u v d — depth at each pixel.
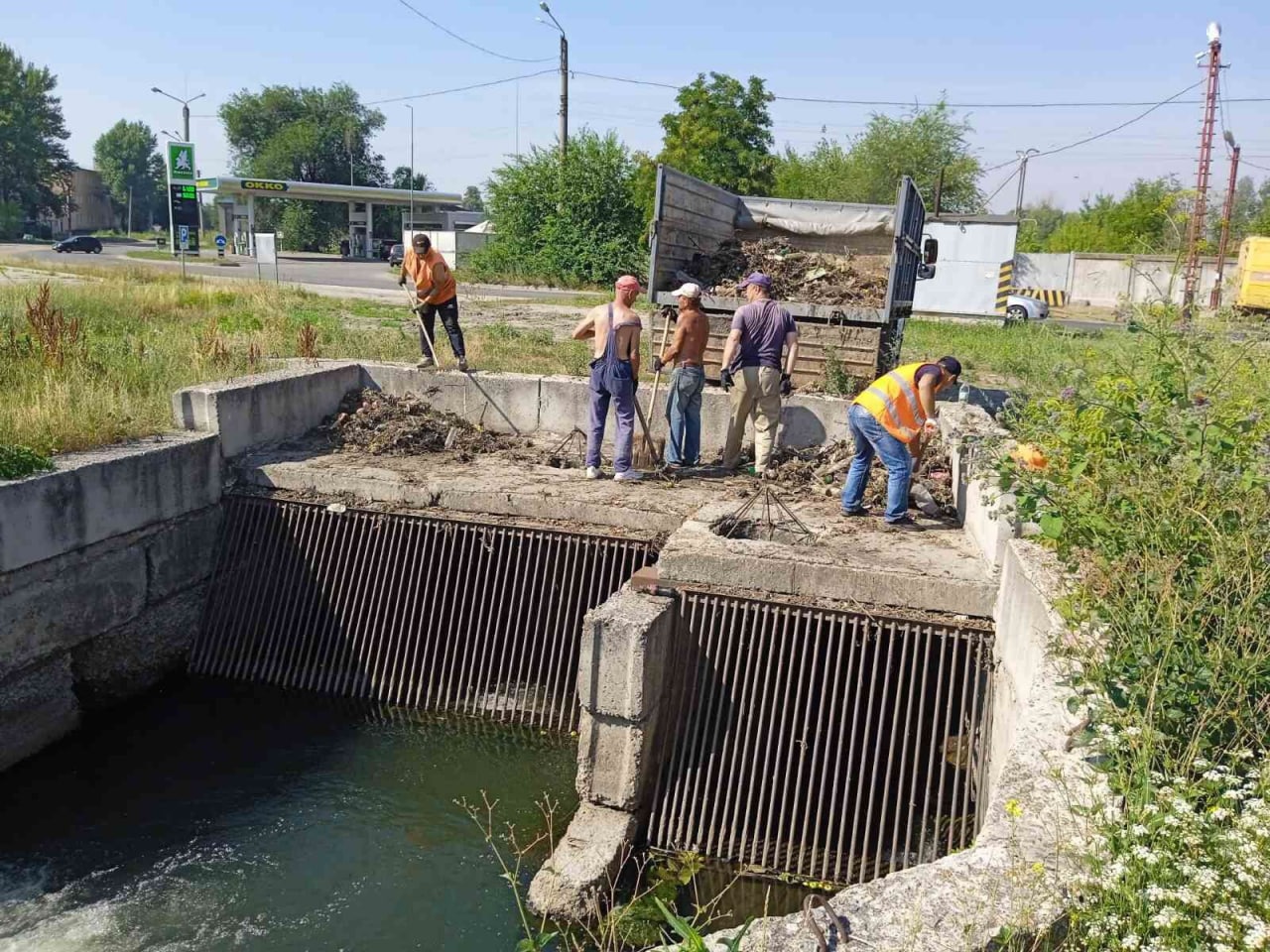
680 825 6.17
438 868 5.81
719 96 37.09
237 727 7.45
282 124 83.31
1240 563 3.82
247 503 8.51
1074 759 3.43
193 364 10.23
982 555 6.55
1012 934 2.58
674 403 8.92
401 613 8.04
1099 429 4.90
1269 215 22.92
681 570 6.56
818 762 6.41
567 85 35.94
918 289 26.38
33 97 87.94
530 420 9.95
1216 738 3.43
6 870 5.74
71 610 7.13
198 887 5.61
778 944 2.70
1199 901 2.54
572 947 5.13
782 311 8.52
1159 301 7.43
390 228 69.94
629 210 37.47
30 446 7.32
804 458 9.09
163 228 121.88
